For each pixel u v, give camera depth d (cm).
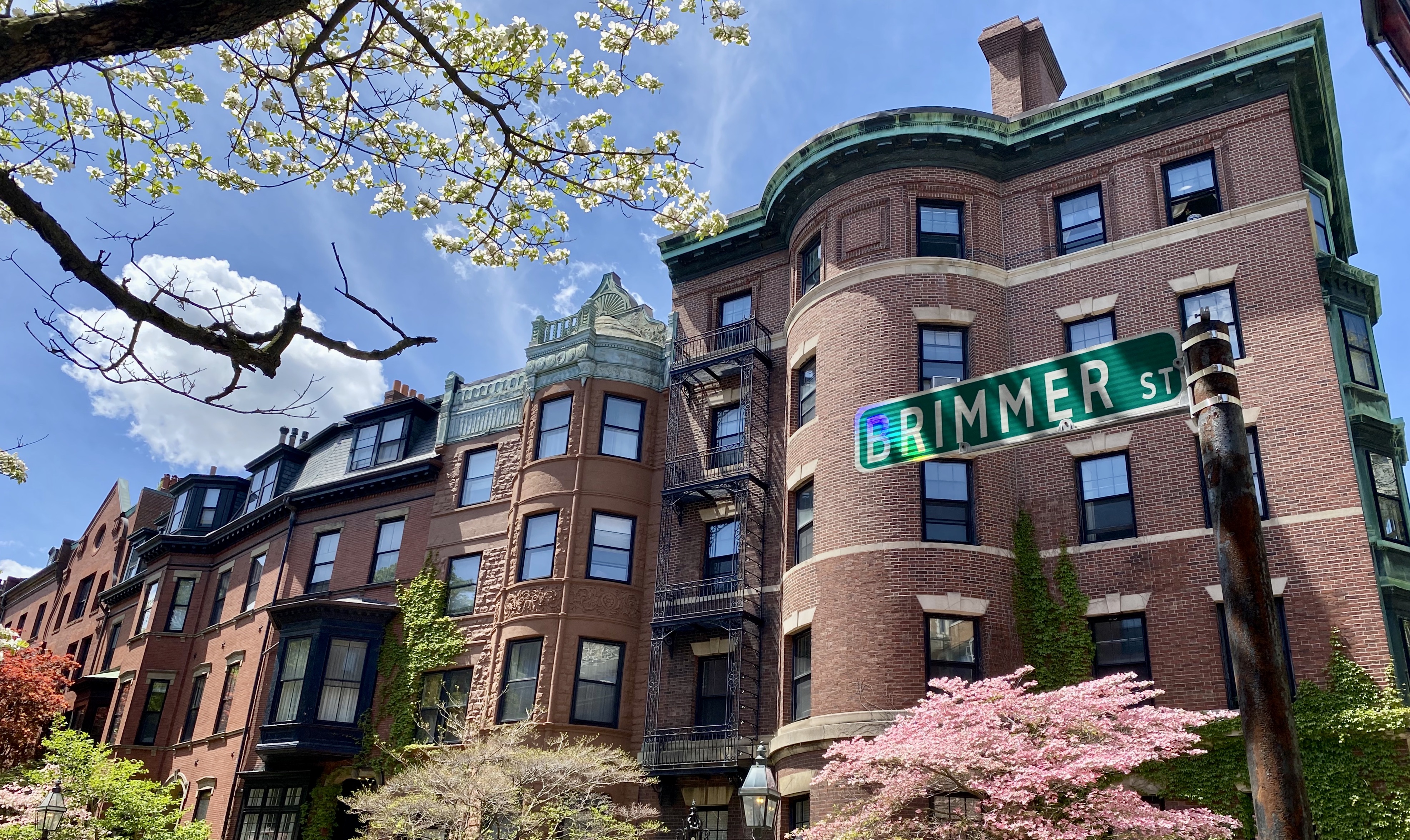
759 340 2961
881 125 2683
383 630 3241
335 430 3941
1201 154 2456
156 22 559
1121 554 2225
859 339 2539
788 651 2480
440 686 3062
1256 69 2395
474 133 1083
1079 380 646
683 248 3200
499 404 3388
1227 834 1623
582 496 2984
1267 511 2097
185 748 3775
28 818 2612
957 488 2392
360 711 3138
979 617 2256
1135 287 2408
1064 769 1570
